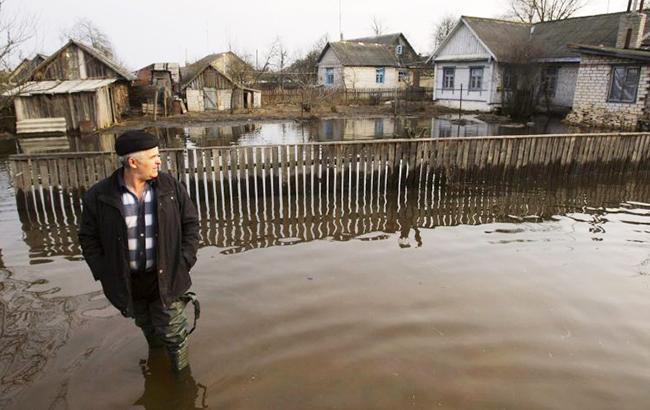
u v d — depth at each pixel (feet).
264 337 13.17
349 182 30.66
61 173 26.84
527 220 25.46
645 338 13.29
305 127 74.02
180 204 10.56
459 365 11.94
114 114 80.02
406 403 10.53
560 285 16.76
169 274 10.38
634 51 60.64
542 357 12.33
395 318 14.30
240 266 18.61
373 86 134.21
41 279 17.33
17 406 10.34
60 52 81.20
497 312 14.74
